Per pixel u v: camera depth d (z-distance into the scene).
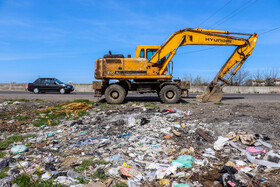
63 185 3.46
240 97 15.66
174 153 4.98
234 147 5.24
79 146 5.54
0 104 10.58
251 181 3.70
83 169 4.12
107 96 10.67
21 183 3.47
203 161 4.46
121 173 3.89
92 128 7.07
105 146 5.47
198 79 28.47
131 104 10.46
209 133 6.08
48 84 18.78
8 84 25.81
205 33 11.52
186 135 6.04
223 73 11.99
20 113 9.16
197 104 10.20
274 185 3.62
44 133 6.75
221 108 8.81
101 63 10.62
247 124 6.47
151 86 11.16
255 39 11.88
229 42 11.68
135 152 5.01
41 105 10.45
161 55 11.10
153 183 3.64
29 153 5.11
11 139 6.10
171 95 10.64
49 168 4.17
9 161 4.46
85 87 24.95
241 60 12.02
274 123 6.46
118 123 7.22
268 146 5.13
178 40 11.27
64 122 7.91
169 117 7.68
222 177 3.71
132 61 10.71
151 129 6.58
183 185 3.47
